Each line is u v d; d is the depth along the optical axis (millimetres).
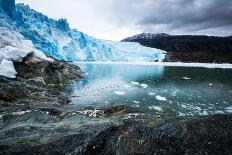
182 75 33562
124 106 12203
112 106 12008
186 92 19406
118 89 20672
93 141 4844
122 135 4879
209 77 30641
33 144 5699
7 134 6809
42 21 79562
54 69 23438
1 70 16688
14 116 8898
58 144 5305
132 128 5051
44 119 8680
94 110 11016
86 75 32562
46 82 19656
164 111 13281
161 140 4535
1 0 46312
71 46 85625
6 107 10617
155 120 5863
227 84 23922
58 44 79125
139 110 12578
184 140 4605
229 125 4926
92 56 91938
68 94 17047
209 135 4680
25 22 66625
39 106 11391
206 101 16062
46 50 66250
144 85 23375
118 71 41375
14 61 19188
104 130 5262
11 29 36938
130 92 19281
